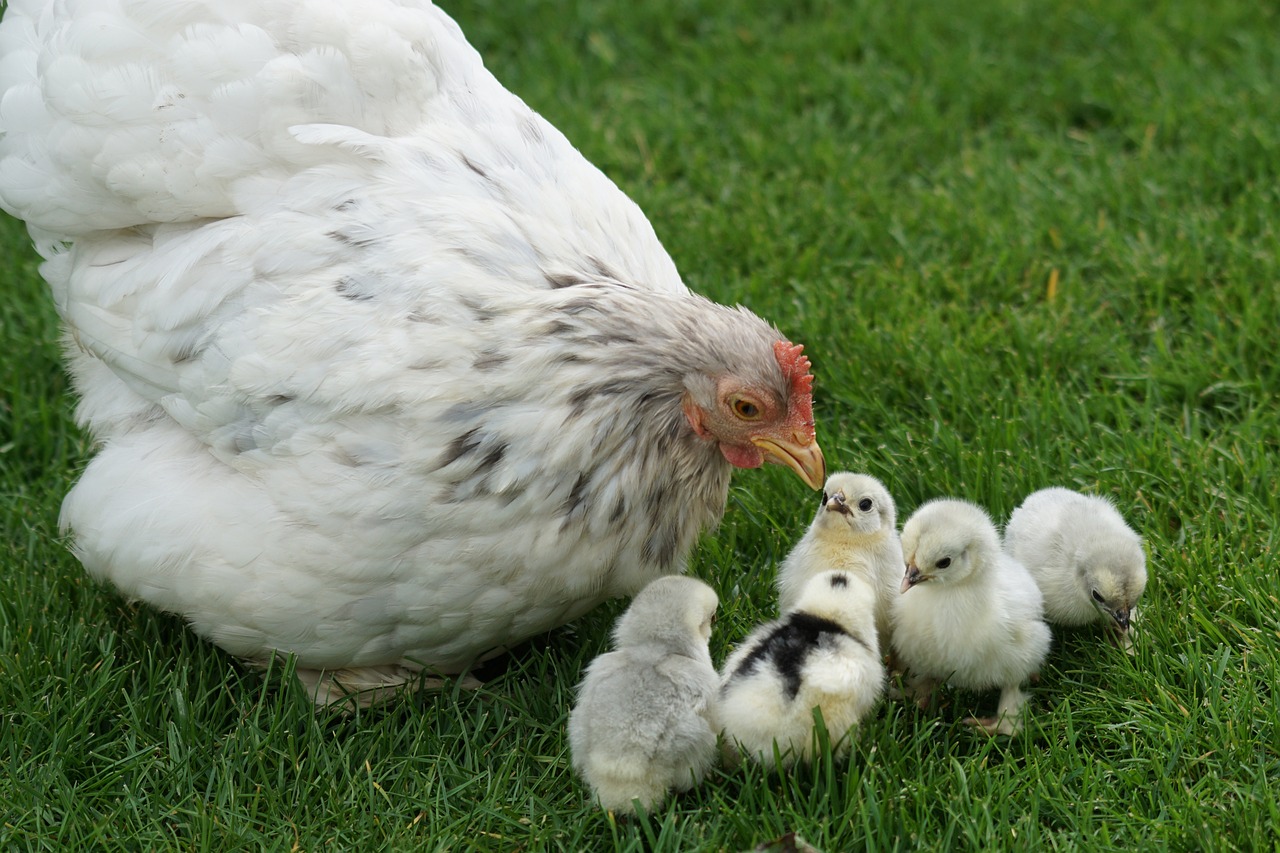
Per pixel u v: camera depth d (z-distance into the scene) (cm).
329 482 129
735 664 130
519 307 130
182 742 134
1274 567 139
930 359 155
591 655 139
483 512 129
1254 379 154
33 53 138
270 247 131
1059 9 209
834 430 153
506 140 138
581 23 213
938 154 181
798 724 128
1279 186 170
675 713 127
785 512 146
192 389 131
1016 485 146
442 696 136
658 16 214
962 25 206
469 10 216
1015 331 157
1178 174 173
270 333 130
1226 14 203
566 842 129
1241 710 131
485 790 131
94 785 132
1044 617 138
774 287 163
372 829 129
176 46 133
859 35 204
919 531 131
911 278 163
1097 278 165
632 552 133
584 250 135
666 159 181
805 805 129
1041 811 129
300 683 136
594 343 130
